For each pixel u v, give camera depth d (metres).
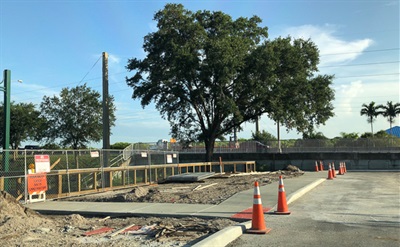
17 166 17.22
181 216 9.64
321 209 10.65
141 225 8.70
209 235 7.39
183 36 32.78
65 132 41.50
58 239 7.23
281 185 10.02
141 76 33.91
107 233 7.81
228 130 37.03
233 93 33.28
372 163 36.84
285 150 41.34
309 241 7.06
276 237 7.40
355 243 6.89
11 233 7.62
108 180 19.27
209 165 29.45
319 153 38.12
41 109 41.88
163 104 35.12
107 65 25.47
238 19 34.31
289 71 33.31
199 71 30.86
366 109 72.81
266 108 32.91
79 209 11.27
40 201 13.83
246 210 10.04
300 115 32.88
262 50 30.70
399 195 13.92
